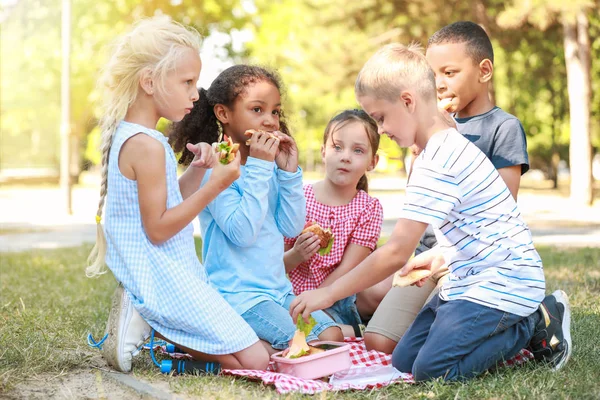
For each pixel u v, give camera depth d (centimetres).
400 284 262
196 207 249
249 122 295
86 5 1823
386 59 250
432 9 1348
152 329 256
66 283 473
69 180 1286
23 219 1175
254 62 323
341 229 324
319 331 279
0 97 2141
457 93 304
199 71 262
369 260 245
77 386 238
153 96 255
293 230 303
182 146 312
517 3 1177
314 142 3331
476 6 1334
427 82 249
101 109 263
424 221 242
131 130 250
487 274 246
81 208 1433
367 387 241
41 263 588
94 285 472
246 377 245
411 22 1410
